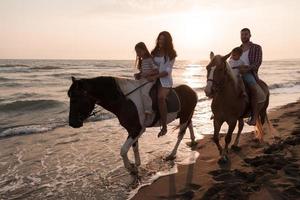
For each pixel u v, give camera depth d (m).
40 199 5.93
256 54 7.46
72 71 52.34
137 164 7.11
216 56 6.66
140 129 6.67
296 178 5.76
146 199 5.73
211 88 6.50
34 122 13.09
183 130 8.03
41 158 8.28
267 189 5.43
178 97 7.44
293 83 33.19
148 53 6.77
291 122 11.23
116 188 6.36
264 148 8.12
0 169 7.46
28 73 45.00
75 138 10.38
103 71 53.78
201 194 5.65
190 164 7.48
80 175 7.08
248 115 7.85
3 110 16.11
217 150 8.48
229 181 6.00
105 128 11.94
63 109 16.47
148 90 6.74
